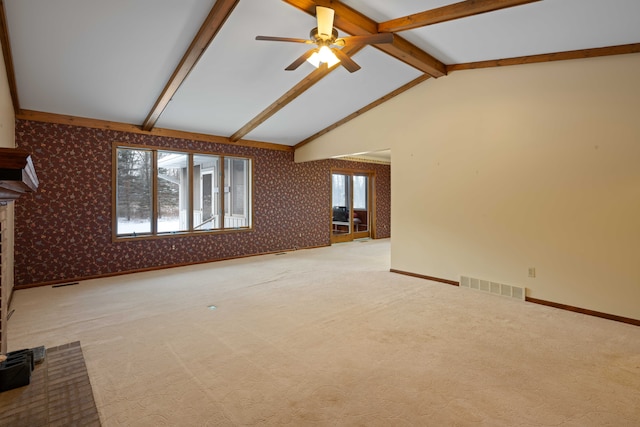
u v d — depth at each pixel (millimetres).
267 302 3949
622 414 1928
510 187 4145
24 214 4531
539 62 3861
